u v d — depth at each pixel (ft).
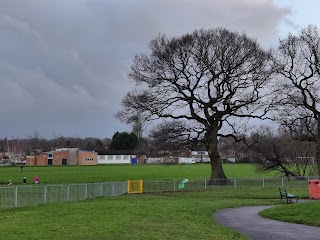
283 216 77.05
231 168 401.70
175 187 164.66
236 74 191.01
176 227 62.69
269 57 193.77
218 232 60.18
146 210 84.43
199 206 95.91
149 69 195.31
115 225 62.80
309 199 124.06
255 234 60.39
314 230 63.57
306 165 233.55
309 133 210.79
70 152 601.21
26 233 55.11
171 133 191.21
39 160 604.08
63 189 113.80
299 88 196.13
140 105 190.49
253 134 213.46
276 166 226.17
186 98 193.77
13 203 99.45
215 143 196.44
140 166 482.69
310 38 196.13
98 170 378.94
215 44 188.75
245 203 107.86
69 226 61.57
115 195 140.87
